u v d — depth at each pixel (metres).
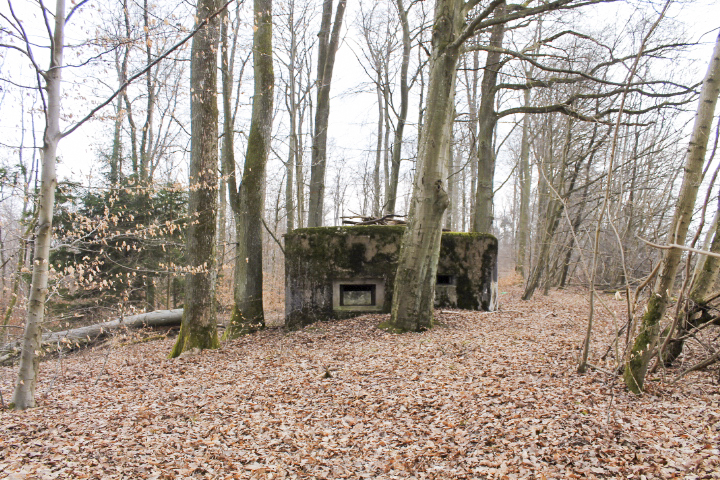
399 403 6.40
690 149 5.25
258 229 13.80
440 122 10.27
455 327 11.32
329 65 17.69
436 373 7.45
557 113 19.80
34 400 6.95
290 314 13.16
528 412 5.57
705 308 6.47
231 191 14.15
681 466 4.08
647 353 5.80
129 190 8.25
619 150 18.30
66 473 4.63
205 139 10.14
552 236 19.94
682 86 11.00
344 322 12.37
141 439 5.59
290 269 13.20
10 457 4.94
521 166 27.34
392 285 13.01
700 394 5.73
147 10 6.72
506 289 26.08
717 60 5.09
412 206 10.90
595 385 6.20
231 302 20.55
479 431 5.30
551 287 25.97
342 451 5.24
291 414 6.34
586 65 16.28
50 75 6.10
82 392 7.84
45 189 6.25
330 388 7.21
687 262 5.46
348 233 13.08
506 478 4.29
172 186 9.16
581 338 9.38
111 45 6.44
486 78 16.64
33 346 6.77
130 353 11.94
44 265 6.52
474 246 13.77
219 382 7.98
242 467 4.90
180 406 6.81
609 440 4.73
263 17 13.40
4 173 10.16
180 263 16.50
